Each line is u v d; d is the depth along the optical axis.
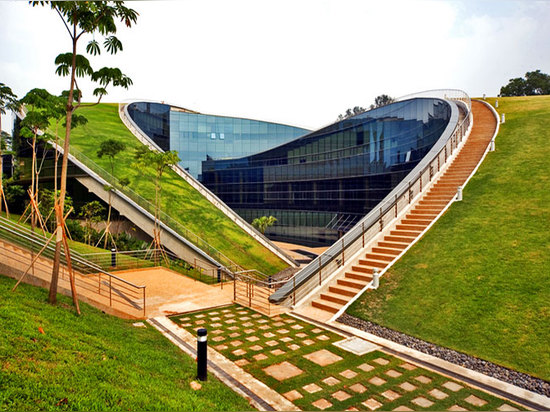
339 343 8.66
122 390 5.26
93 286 12.39
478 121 24.62
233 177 57.50
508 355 7.38
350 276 12.38
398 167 37.84
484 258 10.70
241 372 7.23
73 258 12.78
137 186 31.77
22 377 4.82
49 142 28.94
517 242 10.91
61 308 8.88
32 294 9.30
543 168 14.82
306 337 9.13
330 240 45.97
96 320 8.95
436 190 16.03
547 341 7.42
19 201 33.84
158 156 26.00
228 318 10.90
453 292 9.78
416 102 35.38
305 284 12.17
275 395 6.30
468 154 18.67
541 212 12.01
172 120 58.62
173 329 9.89
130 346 7.70
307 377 6.97
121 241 25.36
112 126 44.88
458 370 7.12
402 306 10.00
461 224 12.90
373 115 41.50
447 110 28.69
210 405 5.55
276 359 7.82
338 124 46.09
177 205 31.69
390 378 6.87
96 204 26.80
